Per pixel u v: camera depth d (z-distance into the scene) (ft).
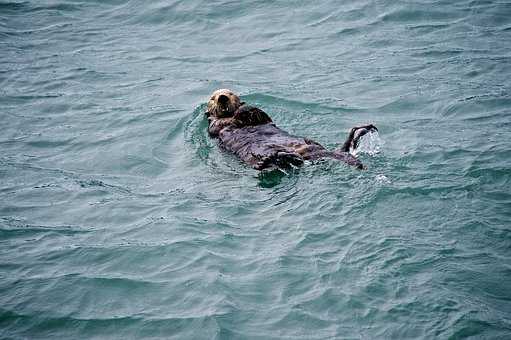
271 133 96.43
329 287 60.85
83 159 101.65
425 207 74.02
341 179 82.07
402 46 146.51
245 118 100.58
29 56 153.89
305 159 86.94
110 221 79.56
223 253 68.95
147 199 85.30
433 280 60.49
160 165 97.35
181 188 87.76
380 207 74.64
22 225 79.61
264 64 143.23
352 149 89.35
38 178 94.89
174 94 128.88
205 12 176.86
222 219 76.64
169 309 60.34
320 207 75.97
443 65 133.80
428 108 113.60
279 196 80.74
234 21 170.81
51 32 169.58
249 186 85.46
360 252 65.92
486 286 59.47
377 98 119.85
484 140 95.55
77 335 57.77
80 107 124.47
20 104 126.72
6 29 171.22
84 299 62.95
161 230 75.61
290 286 61.82
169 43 160.45
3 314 60.95
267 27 165.27
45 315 60.64
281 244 69.46
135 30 170.40
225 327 56.70
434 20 159.53
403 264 63.16
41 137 111.14
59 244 74.28
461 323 54.34
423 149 92.79
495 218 70.95
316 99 120.47
